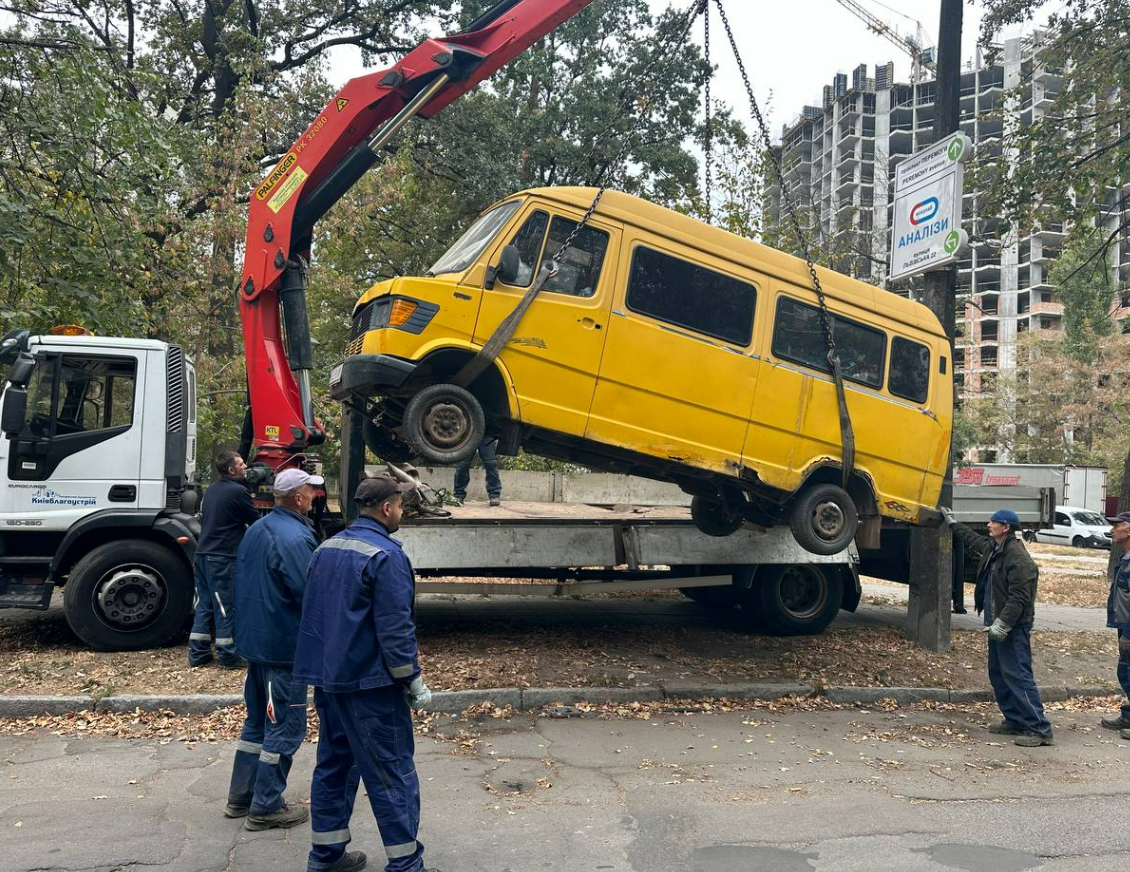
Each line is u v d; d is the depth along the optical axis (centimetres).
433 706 674
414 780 375
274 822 442
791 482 778
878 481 831
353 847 429
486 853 423
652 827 462
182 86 2289
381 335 668
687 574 991
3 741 584
